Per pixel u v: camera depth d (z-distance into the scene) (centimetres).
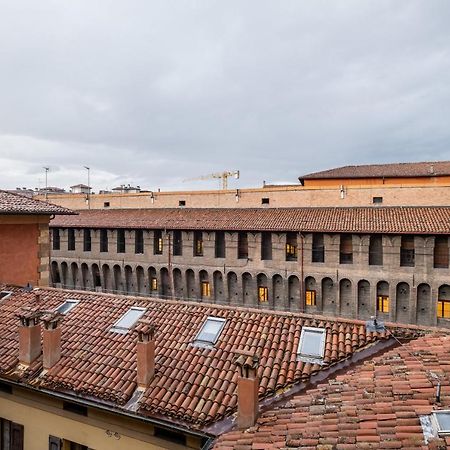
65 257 5003
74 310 1672
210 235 4159
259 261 3928
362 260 3522
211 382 1186
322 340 1309
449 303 3259
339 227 3578
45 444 1352
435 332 1273
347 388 979
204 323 1472
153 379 1230
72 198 5572
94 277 4859
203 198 4750
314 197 4184
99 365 1332
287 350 1281
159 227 4369
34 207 2195
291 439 806
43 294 1855
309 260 3722
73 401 1230
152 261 4466
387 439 721
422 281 3306
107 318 1589
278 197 4350
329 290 3684
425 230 3244
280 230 3784
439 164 4672
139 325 1502
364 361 1180
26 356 1398
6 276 2084
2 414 1445
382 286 3491
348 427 794
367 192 3962
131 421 1195
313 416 884
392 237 3403
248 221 4059
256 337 1356
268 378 1163
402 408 813
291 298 3834
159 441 1156
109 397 1197
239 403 988
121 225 4606
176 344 1373
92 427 1267
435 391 859
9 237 2100
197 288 4238
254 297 3966
